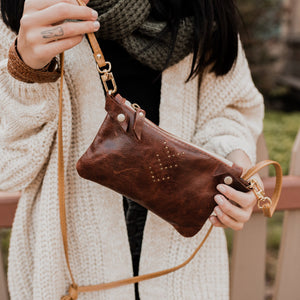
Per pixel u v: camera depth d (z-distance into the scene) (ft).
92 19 2.00
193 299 3.01
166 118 2.88
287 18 22.17
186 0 2.62
